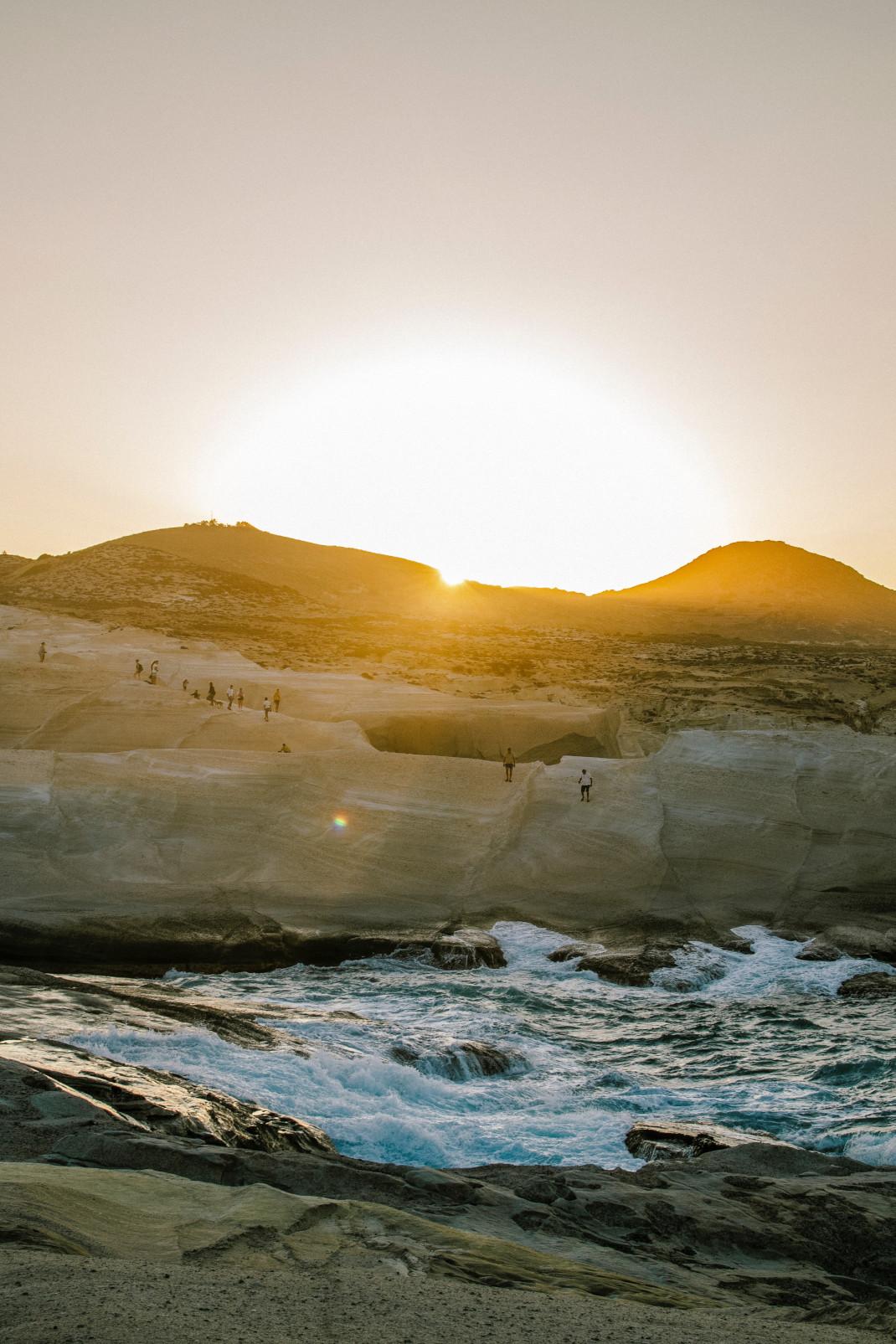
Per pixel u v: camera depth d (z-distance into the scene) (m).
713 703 73.81
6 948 27.72
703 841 35.03
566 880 33.34
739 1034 23.39
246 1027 19.92
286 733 44.84
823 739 40.88
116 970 27.73
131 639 73.56
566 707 56.00
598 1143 16.34
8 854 31.59
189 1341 5.73
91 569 134.38
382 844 34.06
